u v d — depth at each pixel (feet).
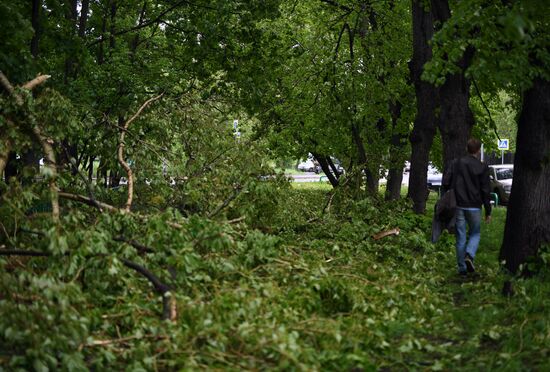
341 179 50.47
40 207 35.24
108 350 19.17
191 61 73.10
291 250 31.78
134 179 39.88
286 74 77.15
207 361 18.56
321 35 79.82
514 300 27.02
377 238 40.50
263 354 19.07
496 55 33.01
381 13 76.13
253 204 37.37
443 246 45.57
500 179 111.65
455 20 33.32
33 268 26.76
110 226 29.09
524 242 34.22
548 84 33.78
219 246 27.35
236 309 21.68
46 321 18.39
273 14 70.85
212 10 72.08
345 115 73.67
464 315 26.37
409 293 27.55
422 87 61.62
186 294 24.94
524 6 29.07
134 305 22.61
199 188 39.24
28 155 40.55
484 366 20.01
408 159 75.82
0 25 45.32
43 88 36.58
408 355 21.49
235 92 70.79
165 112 43.68
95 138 39.91
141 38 83.25
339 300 25.50
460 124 50.37
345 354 19.95
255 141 42.27
